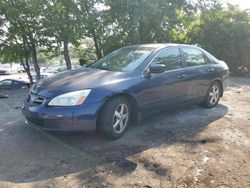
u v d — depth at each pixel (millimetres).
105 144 4664
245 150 4477
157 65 5188
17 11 13531
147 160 4105
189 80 6090
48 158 4184
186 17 16547
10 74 44344
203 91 6602
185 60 6160
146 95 5180
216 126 5586
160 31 15414
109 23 14742
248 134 5184
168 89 5602
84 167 3912
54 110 4344
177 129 5387
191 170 3820
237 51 16188
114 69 5344
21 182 3549
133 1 13734
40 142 4754
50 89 4574
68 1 13570
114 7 14289
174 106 5895
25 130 5312
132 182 3523
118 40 15039
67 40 14891
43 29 14492
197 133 5191
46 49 16359
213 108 6988
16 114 6602
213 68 6816
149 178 3619
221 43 16500
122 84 4812
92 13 14008
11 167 3922
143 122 5730
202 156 4238
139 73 5148
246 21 16469
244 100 8148
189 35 17547
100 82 4684
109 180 3574
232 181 3566
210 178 3627
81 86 4531
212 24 16641
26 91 12133
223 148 4535
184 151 4410
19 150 4453
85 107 4391
